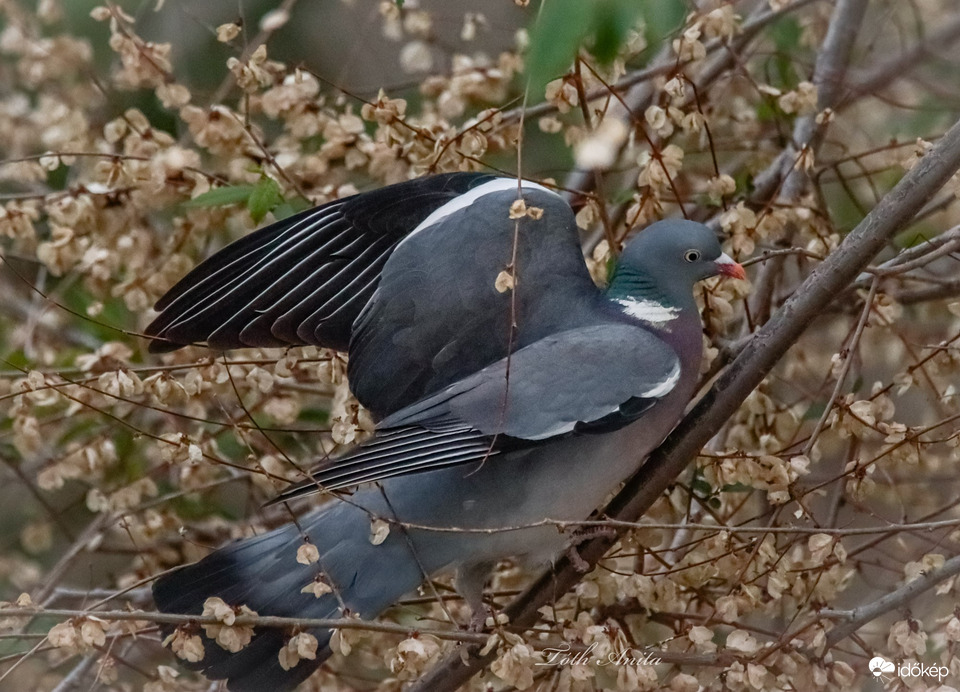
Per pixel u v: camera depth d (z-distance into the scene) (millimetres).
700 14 8867
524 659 7457
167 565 10406
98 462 9734
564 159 10859
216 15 12219
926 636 7742
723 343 9320
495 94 9891
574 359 8148
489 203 8578
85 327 10758
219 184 9508
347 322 8641
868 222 7773
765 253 8812
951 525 7719
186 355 10070
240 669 8188
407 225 8820
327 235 8766
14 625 7871
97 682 7742
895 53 12547
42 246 9531
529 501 8312
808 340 11078
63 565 10242
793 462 8266
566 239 8625
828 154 11727
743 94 11047
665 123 8977
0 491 12180
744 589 8047
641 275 8602
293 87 9586
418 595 10234
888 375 11008
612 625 7816
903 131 11742
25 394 9008
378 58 12117
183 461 9078
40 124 10375
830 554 8203
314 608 8273
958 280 9656
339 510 8508
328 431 9406
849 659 9430
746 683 7805
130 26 11086
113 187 9578
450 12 11172
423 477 8430
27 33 10273
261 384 9008
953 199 9922
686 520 8883
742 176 10648
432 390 8445
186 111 9445
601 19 6395
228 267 8711
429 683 8547
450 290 8406
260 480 9859
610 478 8367
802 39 11297
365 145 9586
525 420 7988
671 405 8438
